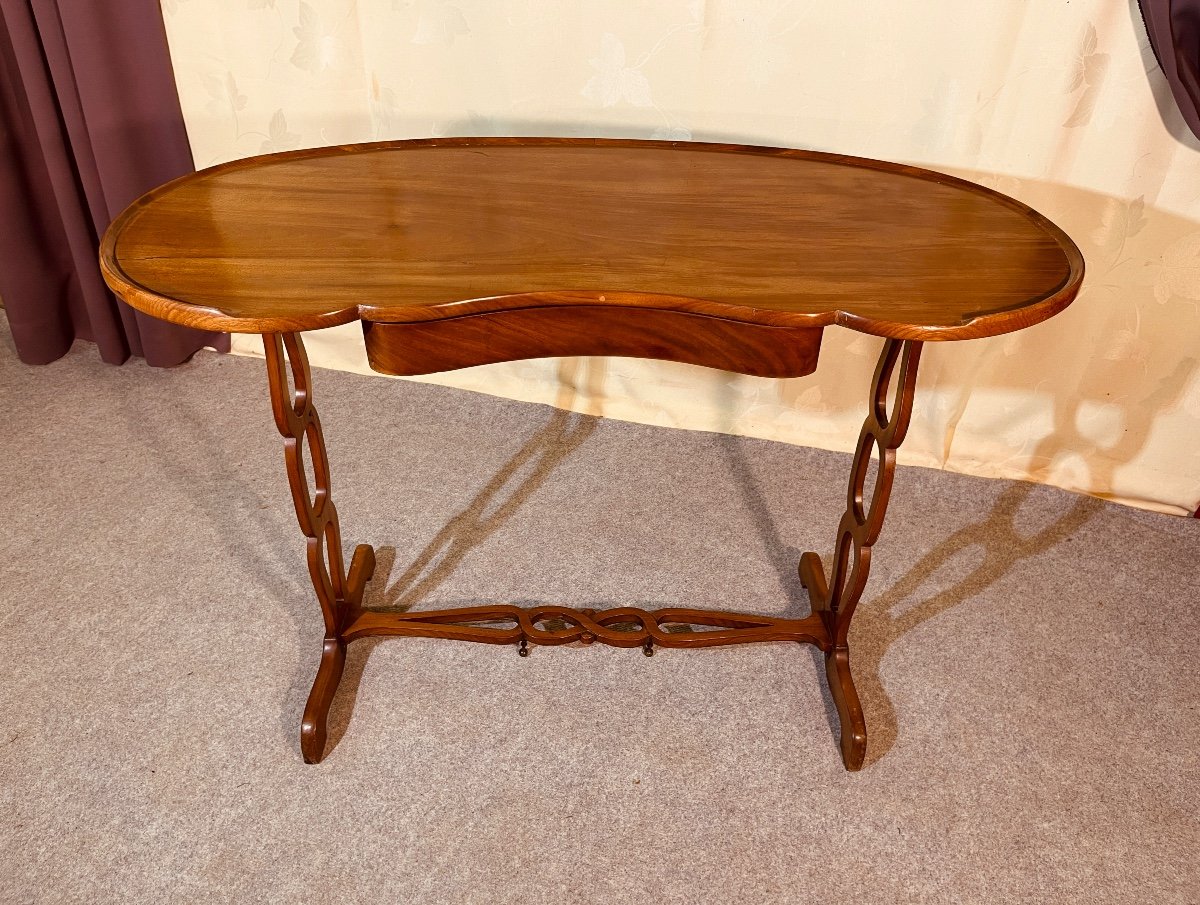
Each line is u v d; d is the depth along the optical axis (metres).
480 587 1.76
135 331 2.32
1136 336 1.88
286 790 1.40
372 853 1.32
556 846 1.34
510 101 1.93
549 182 1.46
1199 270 1.77
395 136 2.04
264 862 1.31
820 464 2.11
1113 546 1.93
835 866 1.33
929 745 1.51
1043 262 1.23
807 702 1.57
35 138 2.16
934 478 2.08
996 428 2.07
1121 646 1.70
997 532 1.95
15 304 2.24
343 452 2.09
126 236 1.23
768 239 1.28
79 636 1.63
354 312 1.06
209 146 2.14
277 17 1.93
